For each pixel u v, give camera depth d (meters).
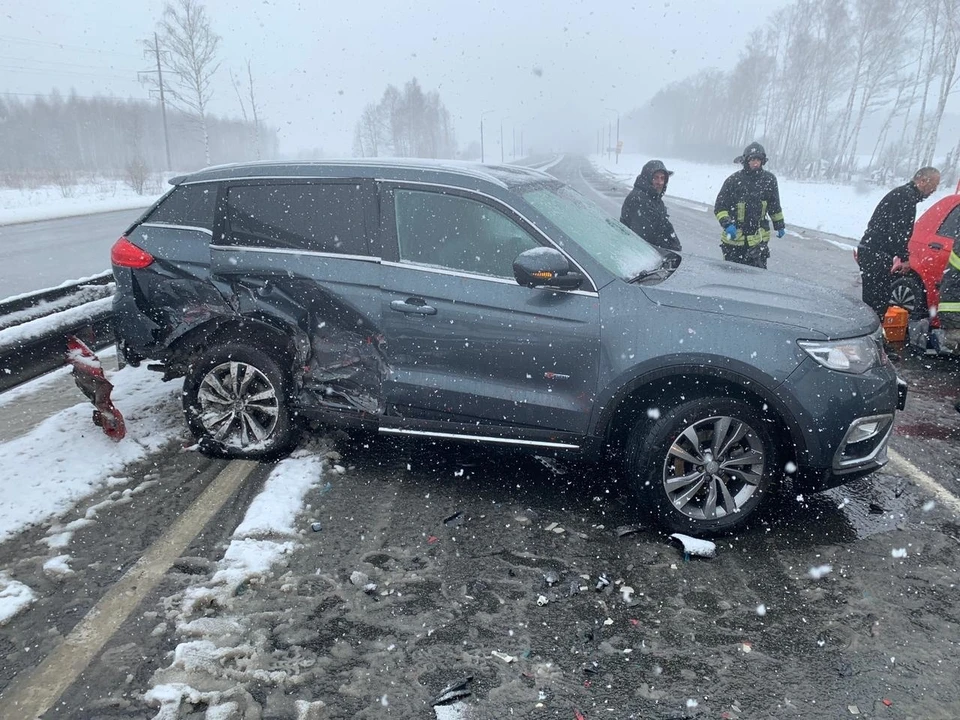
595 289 3.48
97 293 4.70
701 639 2.74
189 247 4.15
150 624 2.80
